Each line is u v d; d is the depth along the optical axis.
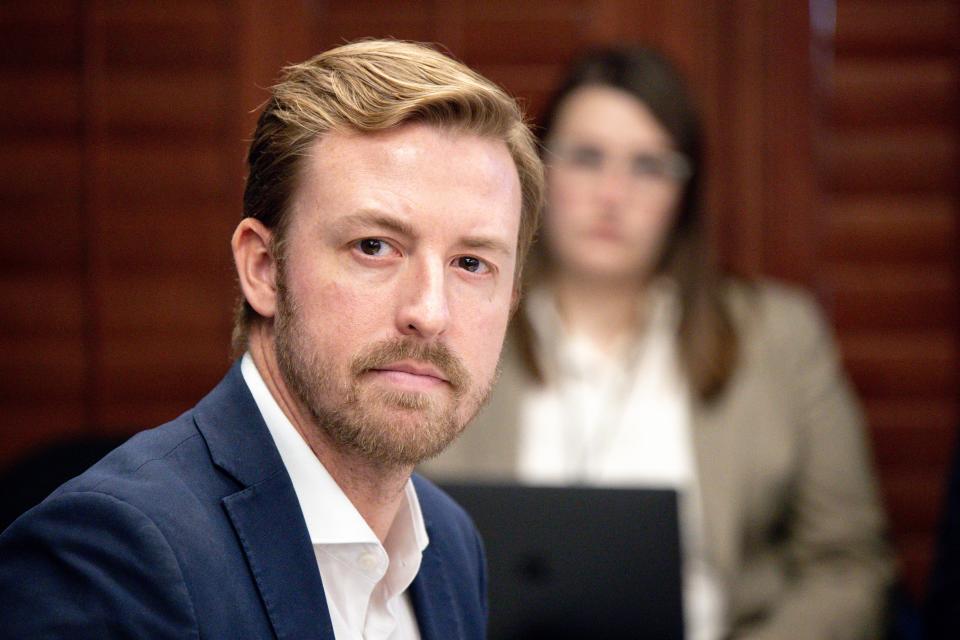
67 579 3.23
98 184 10.76
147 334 10.84
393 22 10.59
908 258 10.73
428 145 3.59
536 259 9.02
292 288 3.65
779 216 10.57
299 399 3.72
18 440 10.89
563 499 6.14
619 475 8.60
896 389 10.80
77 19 10.68
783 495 8.74
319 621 3.58
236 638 3.38
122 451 3.61
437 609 4.33
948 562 7.63
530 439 8.71
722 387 8.70
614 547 6.09
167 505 3.39
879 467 10.82
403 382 3.57
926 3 10.53
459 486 6.16
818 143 10.62
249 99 10.62
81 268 10.86
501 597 6.03
